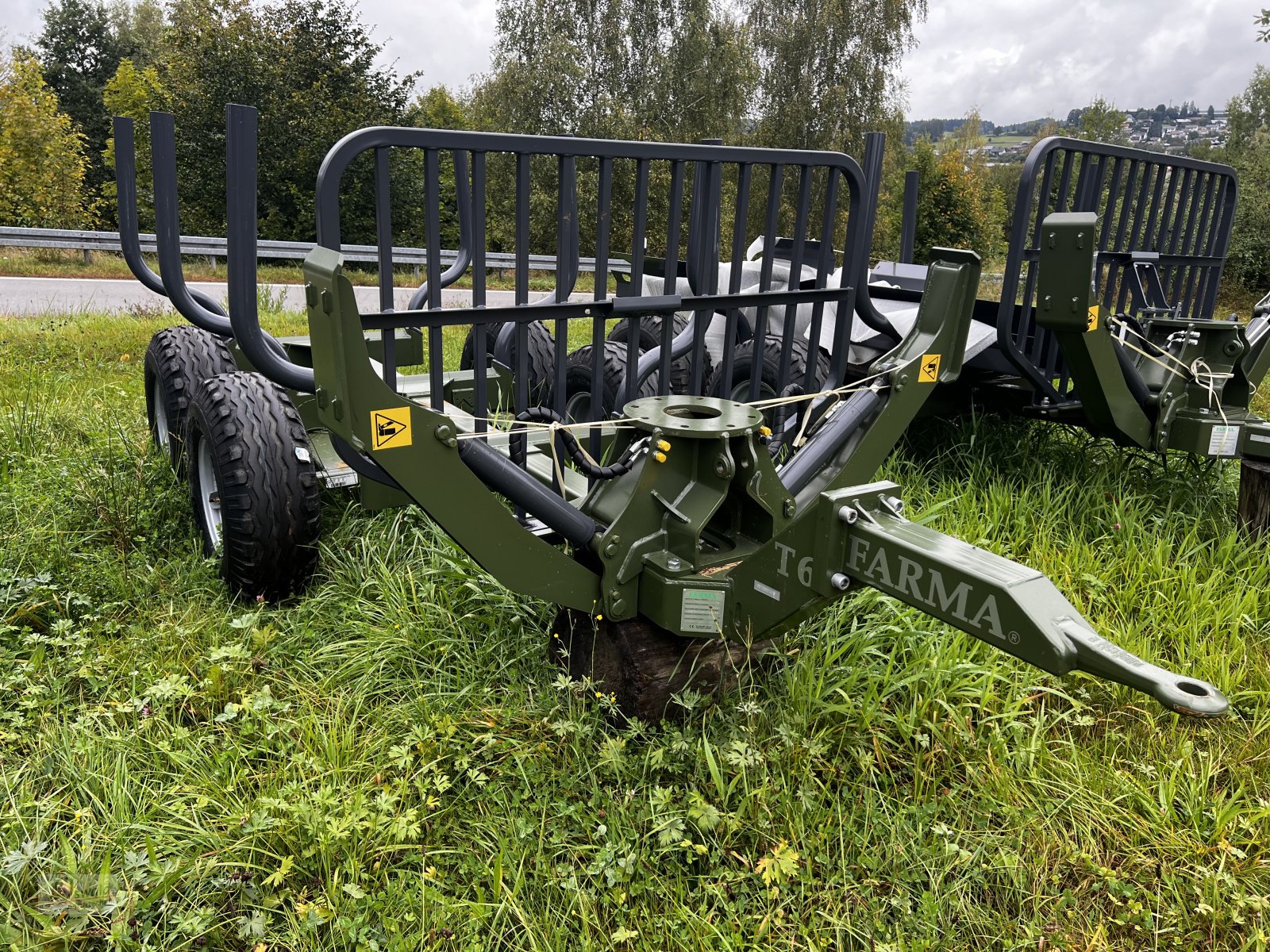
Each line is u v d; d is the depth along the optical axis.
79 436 5.15
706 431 2.47
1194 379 4.34
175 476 4.19
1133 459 5.02
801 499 2.90
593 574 2.65
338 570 3.53
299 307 11.66
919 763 2.59
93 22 45.53
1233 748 2.81
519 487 2.51
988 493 4.46
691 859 2.27
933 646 2.99
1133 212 4.85
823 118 26.48
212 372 4.32
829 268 3.07
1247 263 19.81
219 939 2.04
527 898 2.17
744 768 2.43
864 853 2.31
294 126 24.89
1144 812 2.55
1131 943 2.18
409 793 2.45
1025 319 4.57
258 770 2.54
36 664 2.90
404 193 24.75
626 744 2.65
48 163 22.30
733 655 2.81
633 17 25.66
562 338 2.57
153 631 3.17
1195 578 3.79
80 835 2.26
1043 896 2.27
